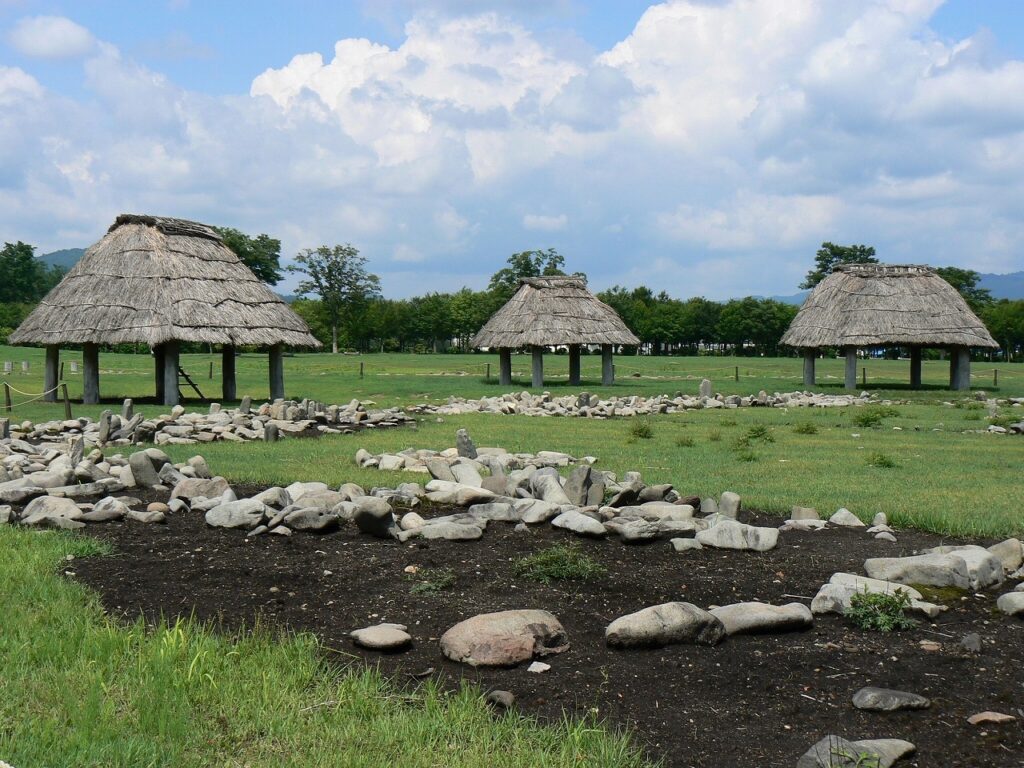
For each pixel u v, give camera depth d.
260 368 49.88
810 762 3.87
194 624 5.63
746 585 6.64
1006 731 4.29
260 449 14.99
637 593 6.41
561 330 34.69
